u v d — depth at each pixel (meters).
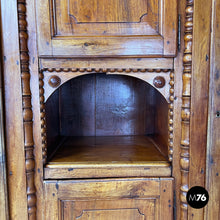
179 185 0.81
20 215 0.78
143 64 0.77
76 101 1.22
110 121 1.24
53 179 0.79
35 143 0.78
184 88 0.77
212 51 0.75
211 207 0.80
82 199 0.80
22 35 0.73
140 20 0.74
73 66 0.76
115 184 0.79
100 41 0.73
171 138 0.80
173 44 0.74
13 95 0.75
